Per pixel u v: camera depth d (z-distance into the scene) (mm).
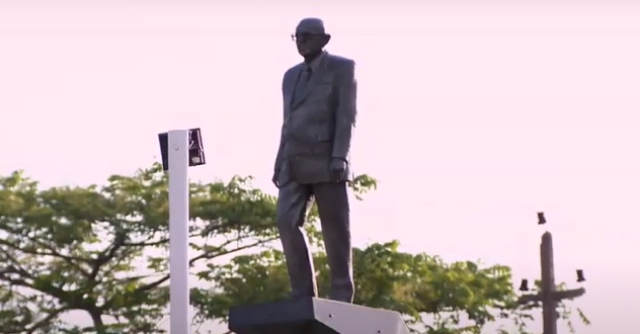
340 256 17766
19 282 34500
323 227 17828
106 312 34656
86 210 34344
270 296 34219
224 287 34438
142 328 34625
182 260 17969
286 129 17875
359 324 17219
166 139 18344
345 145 17656
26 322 34250
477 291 35531
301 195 17797
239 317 16938
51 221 34000
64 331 34312
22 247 34406
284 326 16891
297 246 17672
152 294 34812
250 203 34500
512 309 35656
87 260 34750
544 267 34438
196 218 34438
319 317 16766
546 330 34219
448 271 35438
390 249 34656
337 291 17750
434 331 34969
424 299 35094
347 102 17750
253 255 34719
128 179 35125
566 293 34312
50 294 34469
